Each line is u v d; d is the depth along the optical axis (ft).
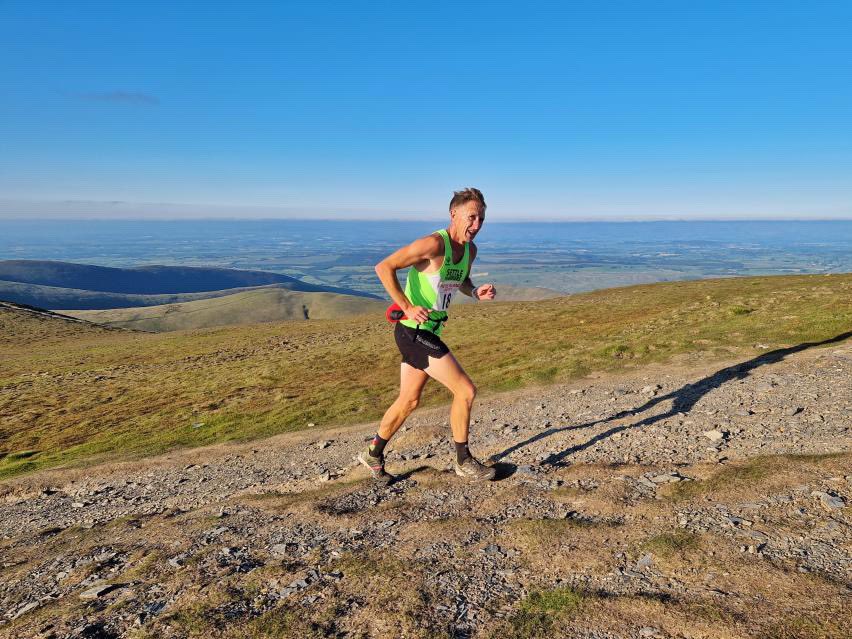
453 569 12.96
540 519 15.35
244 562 15.71
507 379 55.62
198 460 45.44
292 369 103.30
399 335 18.28
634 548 12.76
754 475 16.24
